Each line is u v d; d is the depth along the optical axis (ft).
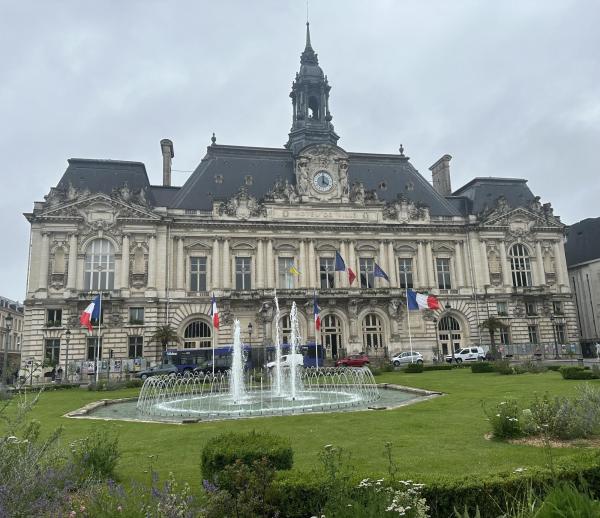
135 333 195.11
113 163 214.90
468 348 213.87
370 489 27.84
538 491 29.58
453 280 231.50
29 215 194.39
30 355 185.98
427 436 55.72
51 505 28.14
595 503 20.67
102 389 138.92
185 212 209.87
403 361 202.69
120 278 197.16
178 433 62.75
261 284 211.20
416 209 231.91
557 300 237.25
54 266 194.08
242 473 29.73
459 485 29.19
